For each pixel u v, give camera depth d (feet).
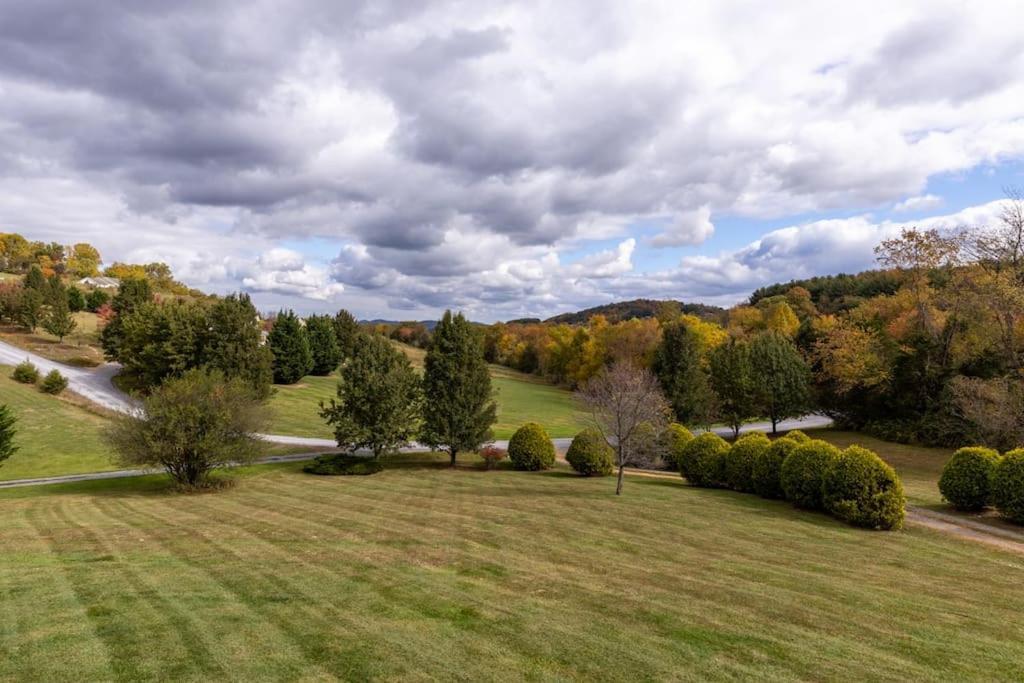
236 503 59.26
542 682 18.69
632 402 63.00
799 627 24.20
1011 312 90.94
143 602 26.58
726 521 46.83
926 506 55.16
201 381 74.49
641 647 21.61
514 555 35.68
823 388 127.95
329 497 61.16
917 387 110.73
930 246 107.24
